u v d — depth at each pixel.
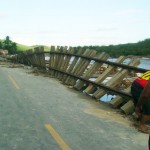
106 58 12.17
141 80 5.84
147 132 7.46
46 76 19.61
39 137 6.59
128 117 8.99
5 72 21.88
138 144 6.58
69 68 15.94
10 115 8.39
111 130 7.54
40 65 22.58
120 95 10.09
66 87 14.81
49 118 8.30
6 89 13.04
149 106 5.39
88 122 8.18
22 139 6.41
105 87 11.13
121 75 10.61
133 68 9.84
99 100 11.60
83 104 10.66
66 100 11.22
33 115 8.52
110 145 6.38
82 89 13.77
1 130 6.99
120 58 10.98
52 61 19.73
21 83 15.32
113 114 9.33
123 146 6.38
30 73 21.64
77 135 6.91
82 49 14.76
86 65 13.95
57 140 6.44
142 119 6.40
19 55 35.72
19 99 10.81
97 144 6.37
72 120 8.27
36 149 5.86
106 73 11.75
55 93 12.69
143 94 4.75
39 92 12.66
